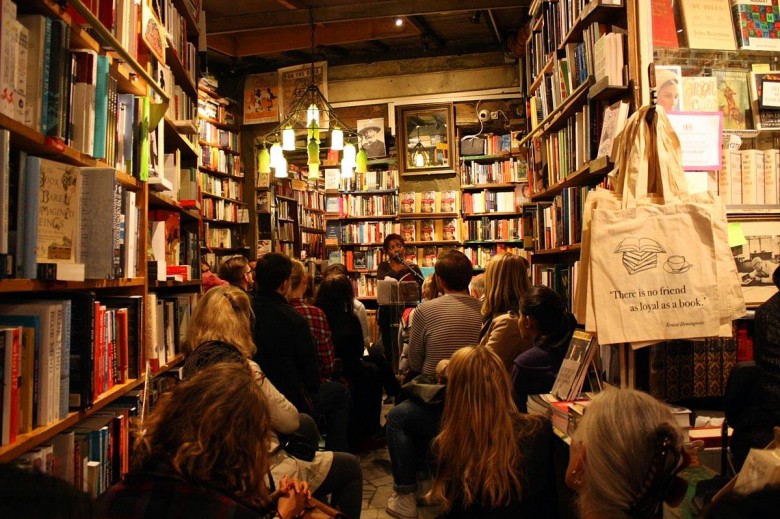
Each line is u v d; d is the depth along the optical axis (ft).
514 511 6.31
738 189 8.78
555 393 7.82
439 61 26.81
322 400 11.89
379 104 27.09
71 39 6.18
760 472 3.96
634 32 8.74
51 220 5.28
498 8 21.42
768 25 8.89
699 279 6.43
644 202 6.68
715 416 7.95
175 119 11.10
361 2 22.16
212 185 25.14
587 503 3.96
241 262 14.38
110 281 6.84
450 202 26.43
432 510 11.53
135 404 7.49
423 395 10.46
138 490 4.31
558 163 13.48
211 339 7.64
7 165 4.46
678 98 8.57
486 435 6.34
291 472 7.93
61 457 5.74
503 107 26.22
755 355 6.31
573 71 11.62
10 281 4.59
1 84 4.41
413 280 18.84
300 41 25.09
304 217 32.63
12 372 4.62
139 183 8.20
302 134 26.63
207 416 4.54
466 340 11.15
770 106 8.84
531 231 16.85
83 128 5.99
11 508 1.70
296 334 10.30
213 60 27.14
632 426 3.86
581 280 6.92
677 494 3.85
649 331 6.39
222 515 4.25
